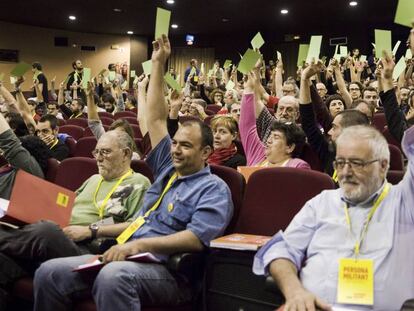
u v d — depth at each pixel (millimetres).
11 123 3996
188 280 2123
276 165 2898
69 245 2324
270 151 2902
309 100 3088
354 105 3635
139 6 11672
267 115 3617
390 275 1611
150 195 2393
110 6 11727
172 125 2906
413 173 1643
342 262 1665
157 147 2539
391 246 1639
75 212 2666
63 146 4277
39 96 8141
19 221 2307
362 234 1694
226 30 14844
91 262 2133
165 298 2047
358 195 1702
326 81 6648
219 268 2037
